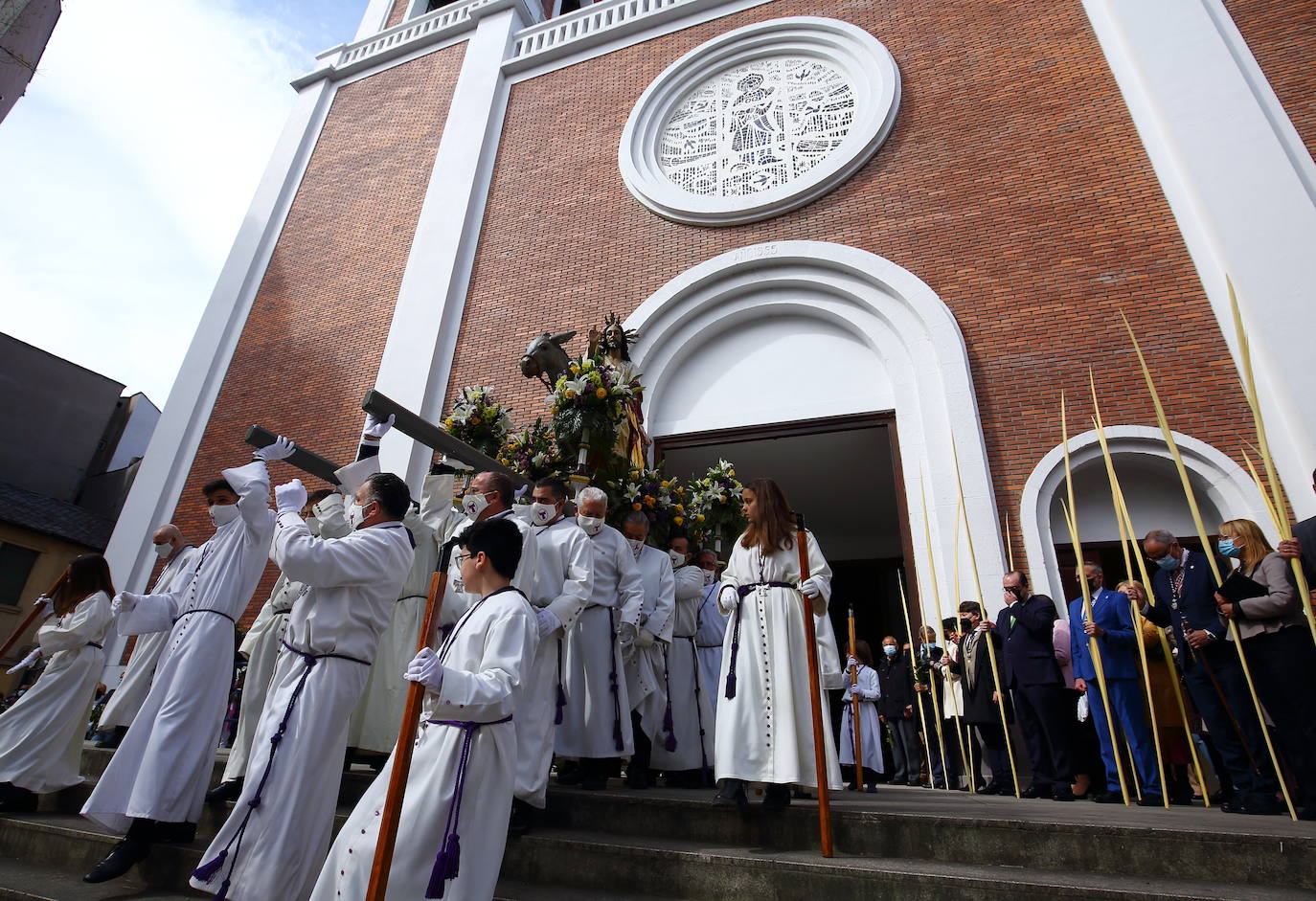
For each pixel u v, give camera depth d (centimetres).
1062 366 799
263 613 470
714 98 1170
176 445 1150
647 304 999
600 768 431
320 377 1145
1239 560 450
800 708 354
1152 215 831
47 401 1855
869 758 679
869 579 1662
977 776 668
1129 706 514
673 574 533
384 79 1478
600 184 1148
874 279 910
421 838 223
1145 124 880
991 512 751
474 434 609
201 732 352
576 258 1093
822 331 966
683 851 312
